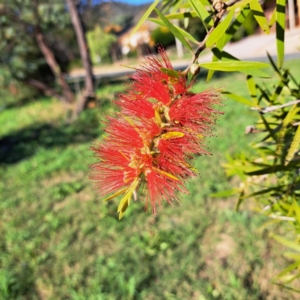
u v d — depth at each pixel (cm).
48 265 404
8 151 882
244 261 352
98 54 3850
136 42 3075
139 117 85
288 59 714
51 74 1558
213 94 87
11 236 469
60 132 944
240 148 575
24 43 1199
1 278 387
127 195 80
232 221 405
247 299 313
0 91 1504
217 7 85
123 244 413
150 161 81
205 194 472
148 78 87
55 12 1068
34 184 633
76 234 452
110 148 85
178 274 353
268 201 157
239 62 84
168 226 425
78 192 567
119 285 353
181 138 82
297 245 142
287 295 308
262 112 123
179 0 113
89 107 1081
